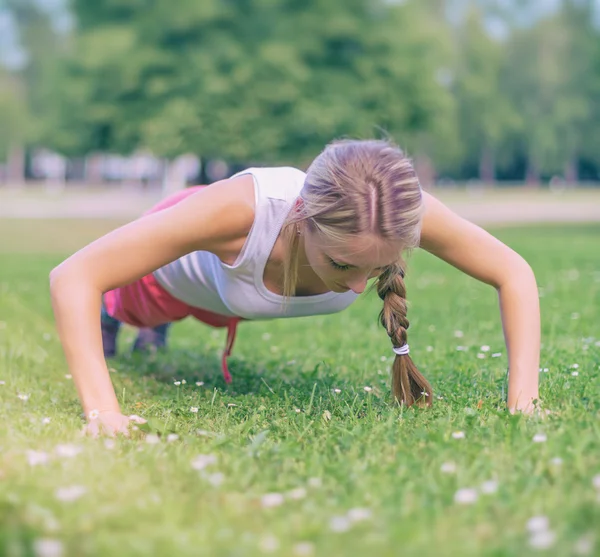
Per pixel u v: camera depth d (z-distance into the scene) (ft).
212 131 91.56
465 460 8.57
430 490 7.64
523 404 10.71
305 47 94.32
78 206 103.19
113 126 97.81
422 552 6.37
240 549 6.38
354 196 9.18
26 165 231.30
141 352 17.17
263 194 10.46
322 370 15.15
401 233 9.30
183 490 7.93
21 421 10.54
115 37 95.40
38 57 188.03
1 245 53.83
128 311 14.61
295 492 7.63
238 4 97.14
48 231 65.36
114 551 6.42
